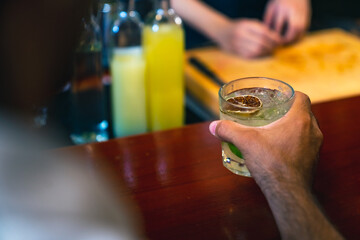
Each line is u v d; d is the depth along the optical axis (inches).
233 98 25.5
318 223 21.3
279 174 22.3
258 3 65.4
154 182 26.5
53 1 13.6
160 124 39.6
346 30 58.4
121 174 27.0
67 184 15.1
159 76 37.9
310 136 23.7
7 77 14.1
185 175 27.0
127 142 29.9
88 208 14.9
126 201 25.0
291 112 24.3
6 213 14.2
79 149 29.0
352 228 23.5
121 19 36.1
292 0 56.7
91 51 33.5
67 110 35.2
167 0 37.4
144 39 37.8
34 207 14.4
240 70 47.1
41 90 14.8
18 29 13.3
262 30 51.0
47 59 14.3
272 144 22.9
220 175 27.1
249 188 26.1
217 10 64.5
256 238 23.0
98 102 35.1
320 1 80.6
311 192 22.3
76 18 14.5
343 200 25.2
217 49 52.6
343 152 28.9
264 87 26.5
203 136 30.5
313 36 55.9
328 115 32.7
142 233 23.1
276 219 22.0
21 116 14.9
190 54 51.0
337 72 46.8
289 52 51.5
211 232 23.3
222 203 25.1
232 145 24.8
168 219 24.0
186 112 42.7
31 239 14.2
